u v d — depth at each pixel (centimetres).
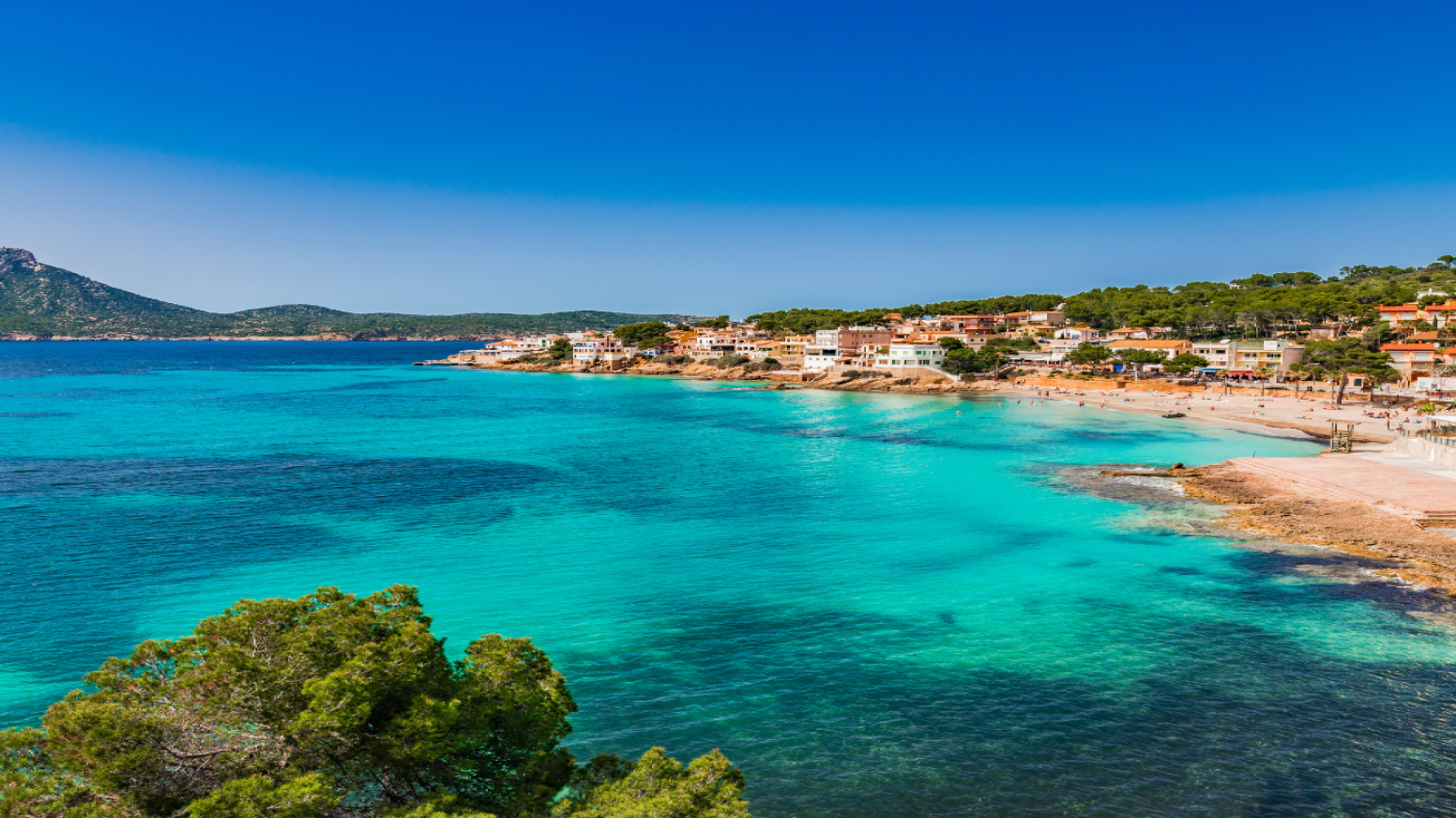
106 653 2994
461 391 16225
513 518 5172
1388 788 2125
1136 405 12394
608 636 3197
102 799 1399
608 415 11731
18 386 16025
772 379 19125
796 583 3847
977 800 2108
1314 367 13012
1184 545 4456
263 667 1587
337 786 1584
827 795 2139
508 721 1753
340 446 8344
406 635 1691
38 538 4528
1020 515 5253
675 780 1648
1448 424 6900
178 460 7281
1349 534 4556
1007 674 2830
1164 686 2719
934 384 15862
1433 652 2952
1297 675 2778
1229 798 2094
